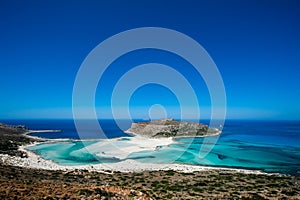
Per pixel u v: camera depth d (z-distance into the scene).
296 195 35.66
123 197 23.75
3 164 48.25
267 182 43.12
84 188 24.47
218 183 41.12
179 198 31.12
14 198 18.94
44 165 53.12
